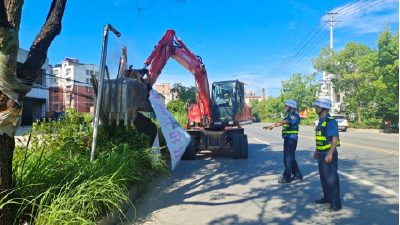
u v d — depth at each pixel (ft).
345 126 89.04
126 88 18.75
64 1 12.41
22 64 10.71
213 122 35.99
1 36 9.25
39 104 107.96
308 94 156.35
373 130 94.94
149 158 20.11
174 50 27.55
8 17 9.48
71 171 13.83
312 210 15.53
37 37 11.58
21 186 11.98
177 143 22.15
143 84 20.68
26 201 11.55
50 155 15.83
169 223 13.92
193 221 14.19
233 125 36.06
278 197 17.93
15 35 9.48
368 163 28.60
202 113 35.78
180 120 57.82
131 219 14.39
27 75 10.30
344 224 13.57
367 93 96.37
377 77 79.87
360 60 92.27
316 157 16.74
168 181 22.40
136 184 18.57
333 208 15.40
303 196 18.03
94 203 12.59
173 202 17.15
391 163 28.40
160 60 26.12
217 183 21.71
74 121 22.24
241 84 38.50
